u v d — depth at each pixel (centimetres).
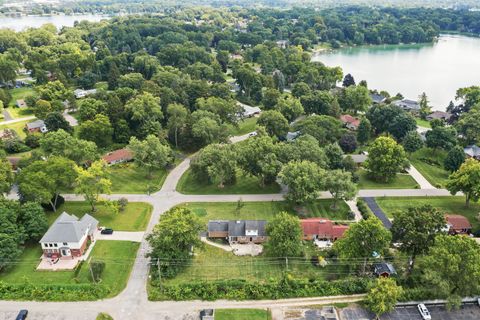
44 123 14212
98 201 10125
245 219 9556
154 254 7694
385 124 14412
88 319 6600
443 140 12825
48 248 7988
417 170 12331
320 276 7669
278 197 10594
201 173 10906
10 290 7125
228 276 7650
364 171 12206
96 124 13038
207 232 8950
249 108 17612
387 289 6638
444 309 6931
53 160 9800
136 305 6912
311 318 6681
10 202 8419
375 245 7469
